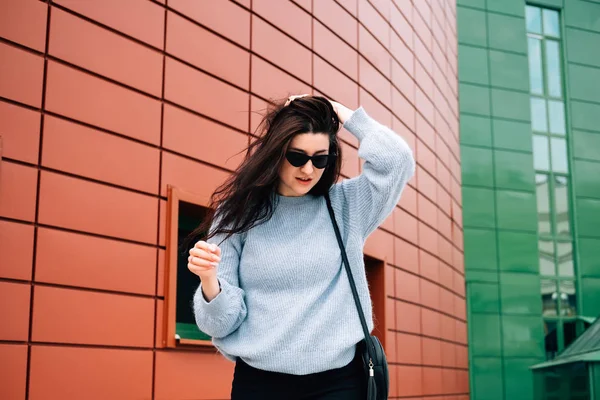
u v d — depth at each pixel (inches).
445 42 697.0
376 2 480.1
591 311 763.4
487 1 807.1
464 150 759.1
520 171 774.5
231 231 89.2
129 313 259.9
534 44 824.9
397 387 488.7
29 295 226.8
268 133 88.7
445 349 626.2
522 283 747.4
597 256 780.0
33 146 232.5
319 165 88.2
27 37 234.4
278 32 356.2
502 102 784.3
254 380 89.0
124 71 267.7
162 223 277.6
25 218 228.1
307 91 378.6
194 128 296.4
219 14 315.9
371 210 92.7
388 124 491.5
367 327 88.7
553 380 598.9
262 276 89.1
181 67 293.3
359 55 445.7
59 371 233.5
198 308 87.7
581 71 828.0
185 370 280.8
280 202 92.3
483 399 711.7
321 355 86.2
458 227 714.2
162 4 287.0
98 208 252.5
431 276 586.9
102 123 257.0
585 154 805.2
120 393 253.1
